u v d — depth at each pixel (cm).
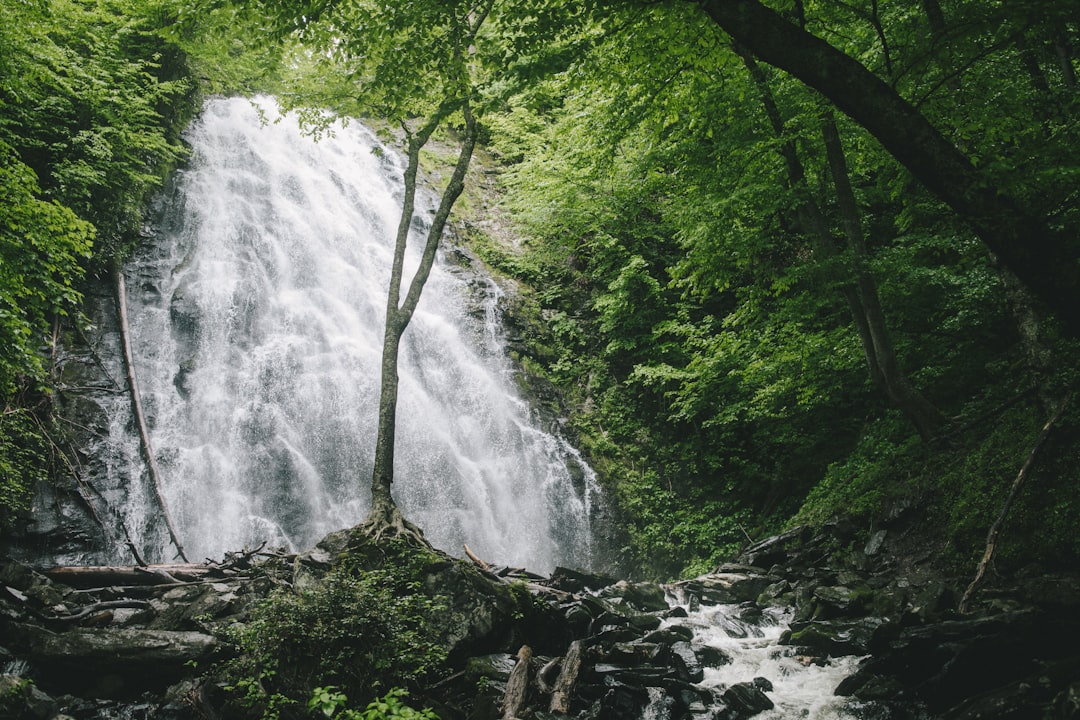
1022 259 587
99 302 1641
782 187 1188
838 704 735
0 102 1359
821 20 1009
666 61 970
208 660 789
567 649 913
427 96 1228
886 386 1202
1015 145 848
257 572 1011
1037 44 945
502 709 706
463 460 1842
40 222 1118
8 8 1220
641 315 2128
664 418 2056
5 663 759
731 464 1912
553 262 2405
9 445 1272
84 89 1595
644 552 1797
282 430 1684
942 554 1015
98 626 855
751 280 1944
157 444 1522
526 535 1805
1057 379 952
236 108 2322
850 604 970
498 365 2133
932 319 1335
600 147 1461
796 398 1534
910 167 599
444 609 847
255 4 938
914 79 745
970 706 639
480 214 2583
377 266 2227
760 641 954
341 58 1131
